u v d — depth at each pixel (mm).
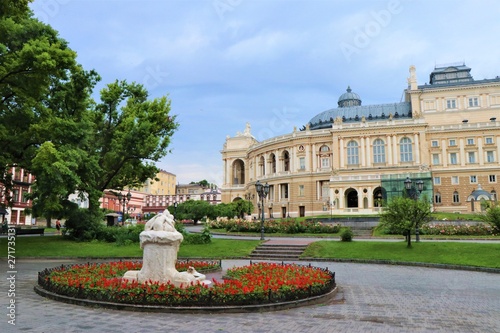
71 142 29281
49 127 27891
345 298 13656
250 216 97312
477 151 80250
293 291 12344
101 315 10664
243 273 16078
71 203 33219
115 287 12203
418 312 11547
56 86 31578
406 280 18000
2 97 28312
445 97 88500
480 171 79250
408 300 13344
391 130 83188
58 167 25406
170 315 10734
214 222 54375
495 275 19859
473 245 26656
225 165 112812
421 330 9648
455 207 79312
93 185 34438
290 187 90250
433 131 83062
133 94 39656
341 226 44844
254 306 11312
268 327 9703
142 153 35906
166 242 13258
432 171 81938
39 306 11742
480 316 11109
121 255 27891
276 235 41938
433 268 22734
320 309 11852
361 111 97000
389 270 21750
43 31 26969
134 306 11148
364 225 47312
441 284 16891
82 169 30938
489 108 85562
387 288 15773
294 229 43000
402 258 25344
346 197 79688
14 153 29938
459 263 22922
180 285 13047
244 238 38719
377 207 70688
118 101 38531
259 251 29141
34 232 46562
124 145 35500
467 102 87125
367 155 84000
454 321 10539
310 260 26625
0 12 25125
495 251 24578
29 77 25234
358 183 74938
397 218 28344
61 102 31641
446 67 94812
